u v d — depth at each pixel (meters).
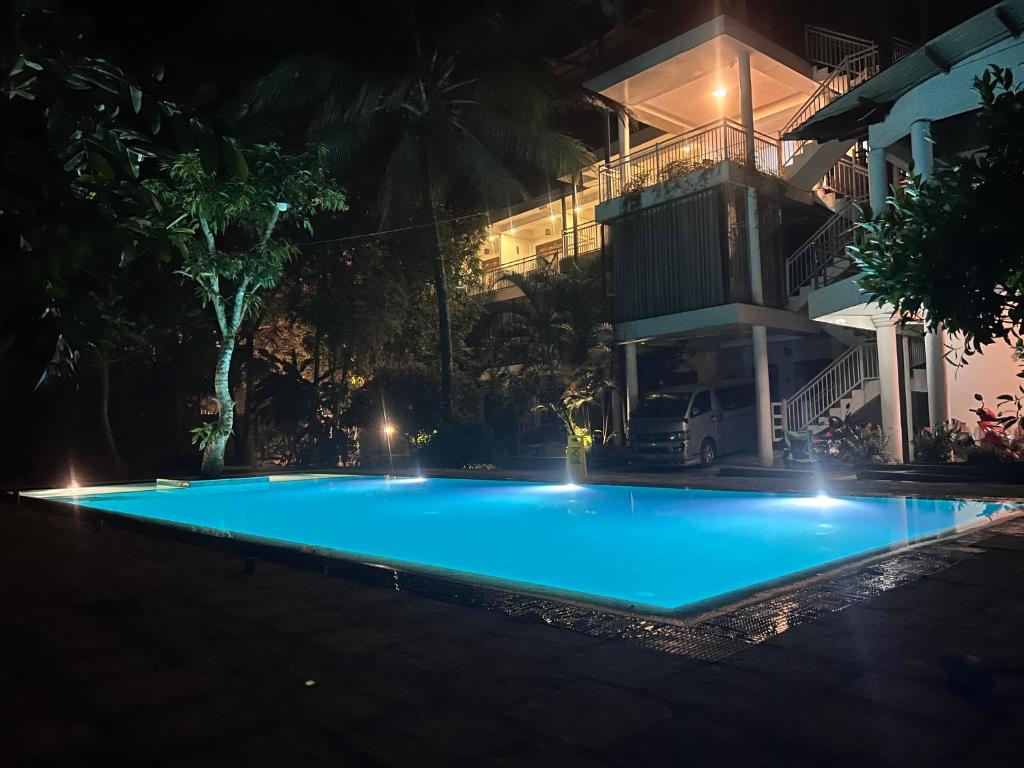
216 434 14.86
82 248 1.87
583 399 18.80
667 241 17.97
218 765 2.22
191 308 18.20
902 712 2.42
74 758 2.29
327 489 13.59
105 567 5.41
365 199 21.08
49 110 1.94
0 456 19.11
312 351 23.89
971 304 3.51
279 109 18.14
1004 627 3.28
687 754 2.18
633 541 6.91
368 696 2.74
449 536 7.66
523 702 2.63
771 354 21.55
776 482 10.59
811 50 19.98
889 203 3.92
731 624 3.47
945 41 10.27
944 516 7.35
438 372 22.56
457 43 18.25
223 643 3.45
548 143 18.83
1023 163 3.37
